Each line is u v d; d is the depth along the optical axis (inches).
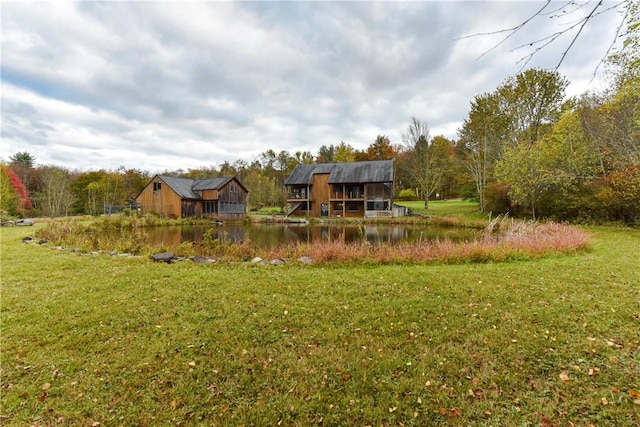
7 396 112.7
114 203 1617.9
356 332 159.3
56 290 226.8
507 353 135.5
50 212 1299.2
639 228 576.4
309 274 273.6
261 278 259.4
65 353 141.6
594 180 695.7
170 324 169.8
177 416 103.7
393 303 195.5
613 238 460.1
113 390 116.6
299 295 214.7
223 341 151.3
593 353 133.0
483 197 1065.5
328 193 1402.6
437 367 127.0
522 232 444.8
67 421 101.9
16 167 1640.0
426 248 351.3
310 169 1482.5
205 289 228.2
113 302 202.4
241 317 177.9
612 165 653.9
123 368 130.3
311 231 880.9
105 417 103.4
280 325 167.8
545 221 728.3
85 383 120.3
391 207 1296.8
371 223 1067.9
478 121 1068.5
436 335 153.3
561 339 145.1
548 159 756.6
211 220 1240.2
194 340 152.5
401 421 99.7
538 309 179.9
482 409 103.4
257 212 1643.7
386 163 1374.3
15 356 138.4
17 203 1261.1
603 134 674.8
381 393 112.6
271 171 2393.0
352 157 2064.5
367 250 356.2
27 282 248.4
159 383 120.3
